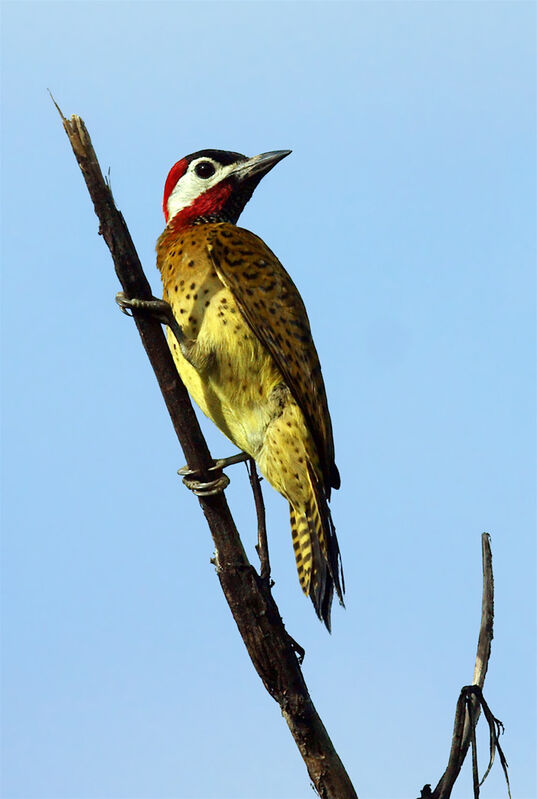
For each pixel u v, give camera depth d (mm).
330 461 11375
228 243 10766
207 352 10477
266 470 10984
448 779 7641
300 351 10758
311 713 8750
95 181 8258
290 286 10992
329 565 10719
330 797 8656
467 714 7676
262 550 9367
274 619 8805
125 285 8547
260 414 10758
